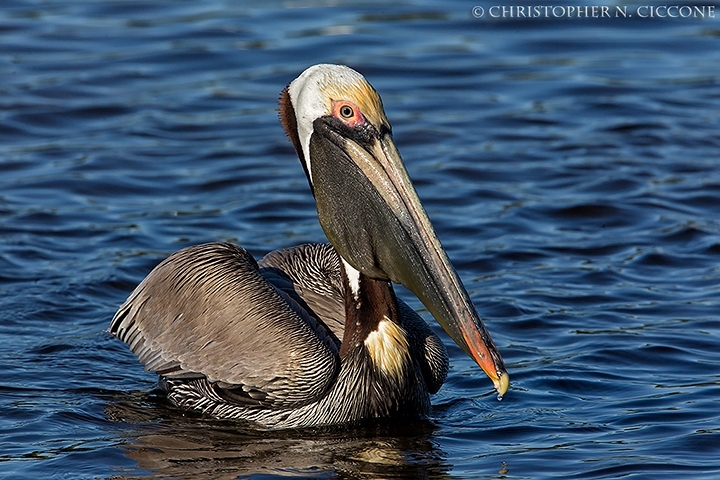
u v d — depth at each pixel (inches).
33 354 500.1
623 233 642.8
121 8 1039.0
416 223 406.6
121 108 827.4
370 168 413.4
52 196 684.1
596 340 510.3
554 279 580.4
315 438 427.5
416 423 440.1
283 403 434.6
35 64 901.8
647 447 403.2
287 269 482.6
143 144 769.6
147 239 627.2
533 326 526.9
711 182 713.6
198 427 440.1
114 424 437.7
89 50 935.0
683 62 941.8
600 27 1009.5
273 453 409.7
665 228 646.5
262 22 1002.7
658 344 502.6
